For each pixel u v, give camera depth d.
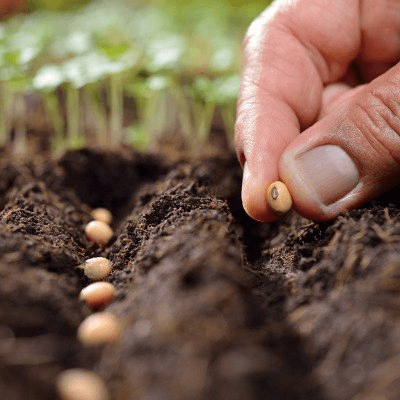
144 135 0.30
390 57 0.21
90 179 0.25
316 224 0.18
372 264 0.14
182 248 0.14
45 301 0.13
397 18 0.20
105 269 0.16
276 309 0.14
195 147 0.32
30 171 0.25
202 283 0.13
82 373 0.12
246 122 0.19
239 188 0.24
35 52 0.29
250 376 0.11
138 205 0.20
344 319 0.13
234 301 0.13
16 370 0.12
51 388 0.12
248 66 0.20
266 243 0.20
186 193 0.18
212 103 0.31
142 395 0.12
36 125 0.35
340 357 0.12
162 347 0.12
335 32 0.20
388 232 0.14
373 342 0.12
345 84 0.21
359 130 0.16
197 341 0.12
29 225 0.17
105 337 0.13
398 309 0.12
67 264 0.16
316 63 0.20
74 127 0.33
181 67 0.38
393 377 0.11
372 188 0.17
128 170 0.26
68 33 0.44
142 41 0.40
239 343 0.12
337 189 0.17
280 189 0.17
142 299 0.13
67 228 0.19
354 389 0.12
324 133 0.17
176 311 0.12
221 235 0.15
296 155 0.17
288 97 0.19
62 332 0.13
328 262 0.15
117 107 0.35
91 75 0.28
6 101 0.35
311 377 0.12
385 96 0.16
